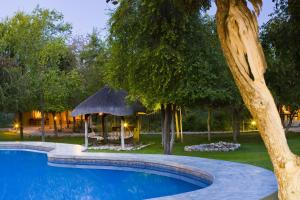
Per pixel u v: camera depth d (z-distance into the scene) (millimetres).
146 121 34531
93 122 37250
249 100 5824
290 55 12734
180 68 14766
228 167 11492
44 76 24672
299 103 21547
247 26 5805
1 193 11812
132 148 20344
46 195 11438
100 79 27438
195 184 11523
